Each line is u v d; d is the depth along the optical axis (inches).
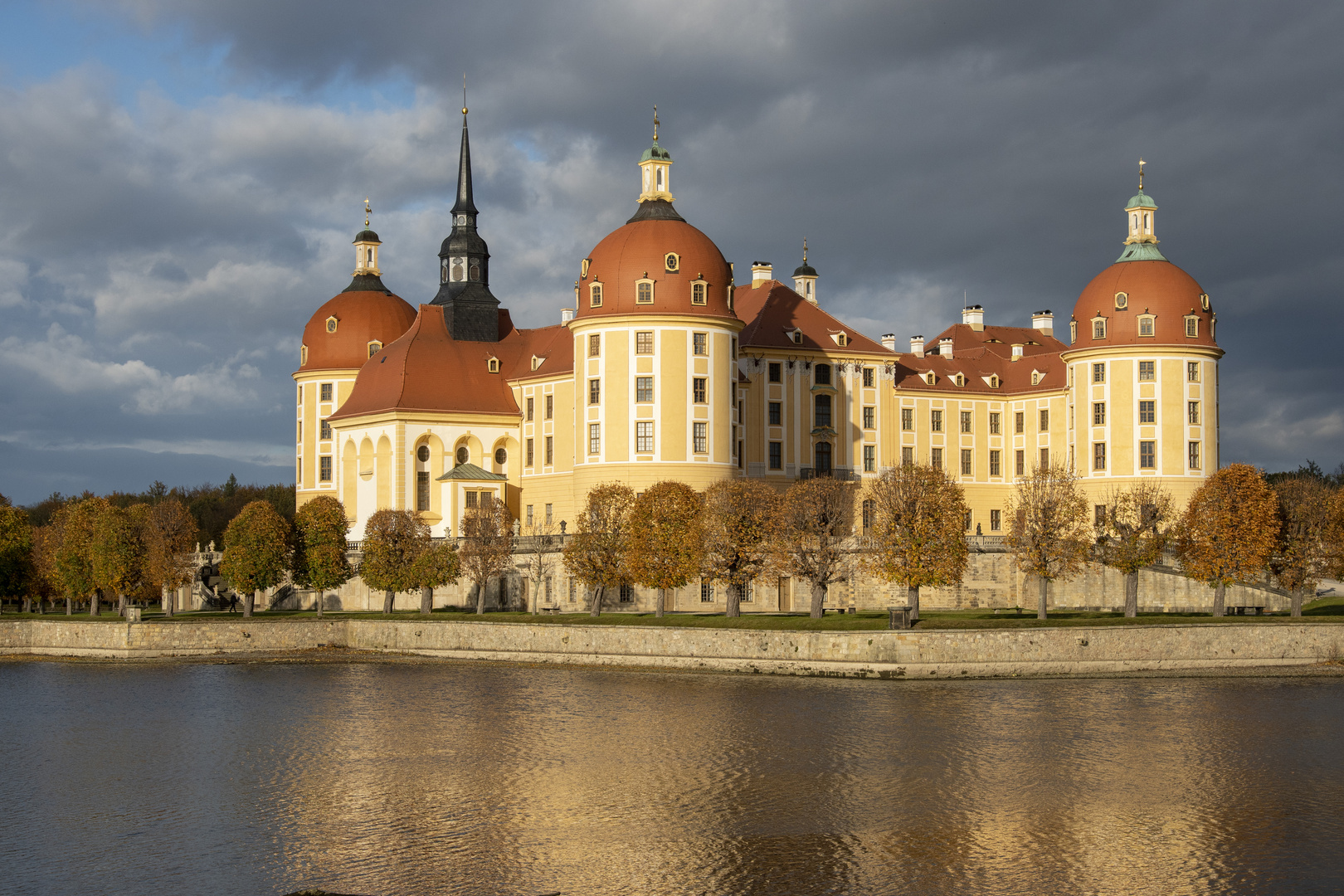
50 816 2491.4
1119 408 5816.9
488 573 4837.6
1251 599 4763.8
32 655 4815.5
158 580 5295.3
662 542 4315.9
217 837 2326.5
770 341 5856.3
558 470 5708.7
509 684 3841.0
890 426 6136.8
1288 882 2022.6
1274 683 3683.6
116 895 2033.7
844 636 3804.1
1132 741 2938.0
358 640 4751.5
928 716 3211.1
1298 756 2797.7
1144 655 3833.7
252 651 4699.8
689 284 5147.6
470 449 5915.4
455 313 6245.1
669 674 3939.5
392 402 5797.2
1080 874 2058.3
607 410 5128.0
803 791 2546.8
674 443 5093.5
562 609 4894.2
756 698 3479.3
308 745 3063.5
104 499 5600.4
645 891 2005.4
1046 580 4375.0
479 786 2635.3
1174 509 5487.2
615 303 5152.6
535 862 2144.4
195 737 3189.0
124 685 4035.4
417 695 3693.4
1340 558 4419.3
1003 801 2466.8
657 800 2502.5
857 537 4899.1
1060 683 3671.3
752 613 4626.0
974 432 6446.9
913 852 2170.3
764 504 4325.8
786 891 2000.5
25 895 2041.1
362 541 5629.9
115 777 2787.9
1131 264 5940.0
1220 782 2598.4
